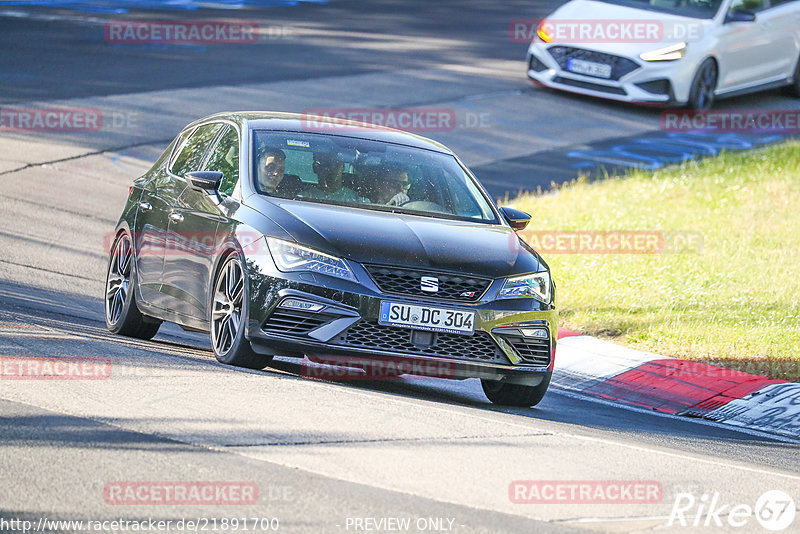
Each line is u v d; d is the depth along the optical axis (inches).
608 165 2288.4
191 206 1089.4
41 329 1086.4
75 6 3671.3
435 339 960.9
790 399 1168.8
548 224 1868.8
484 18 4035.4
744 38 2768.2
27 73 2630.4
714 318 1433.3
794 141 2517.2
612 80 2667.3
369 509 628.7
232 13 3757.4
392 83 2812.5
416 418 853.8
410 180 1104.2
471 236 1034.1
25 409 764.6
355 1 4266.7
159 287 1134.4
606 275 1615.4
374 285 948.0
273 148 1088.2
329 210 1015.0
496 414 945.5
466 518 630.5
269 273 951.0
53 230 1716.3
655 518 672.4
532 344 1003.9
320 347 938.1
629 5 2751.0
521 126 2532.0
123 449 695.7
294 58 3034.0
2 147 2110.0
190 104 2452.0
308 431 772.0
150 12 3659.0
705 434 1032.2
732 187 2114.9
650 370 1259.8
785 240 1798.7
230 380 908.0
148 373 908.0
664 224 1881.2
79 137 2198.6
